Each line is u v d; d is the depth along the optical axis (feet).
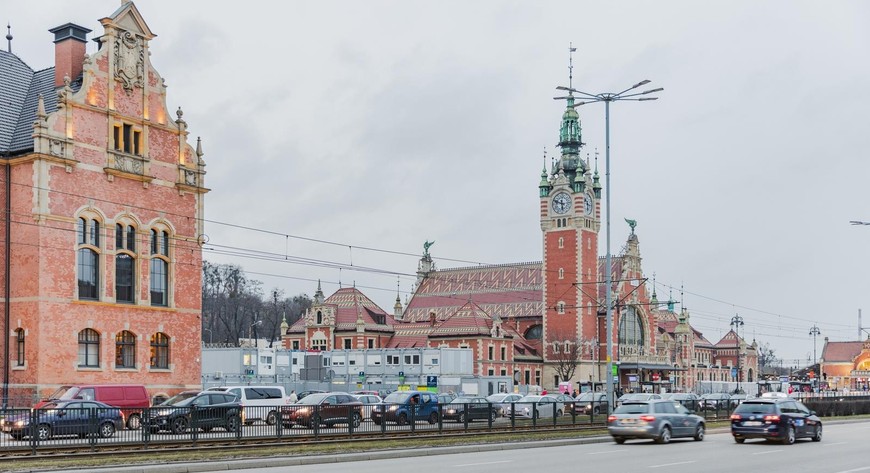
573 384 452.76
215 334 597.93
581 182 469.16
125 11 211.20
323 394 188.85
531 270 502.79
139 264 210.59
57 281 193.16
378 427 148.25
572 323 460.14
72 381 194.59
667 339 539.29
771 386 449.89
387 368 355.56
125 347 207.51
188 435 123.95
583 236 467.93
